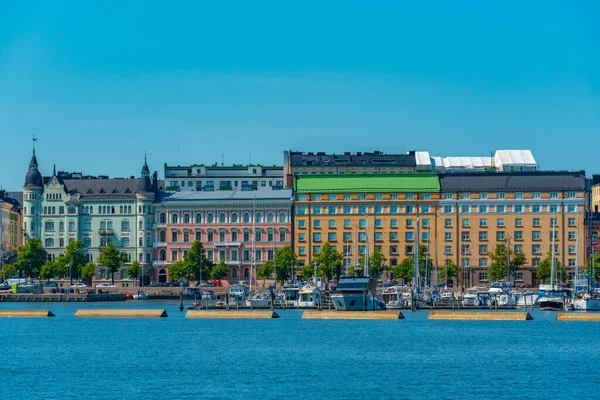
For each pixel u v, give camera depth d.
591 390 190.75
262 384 197.12
